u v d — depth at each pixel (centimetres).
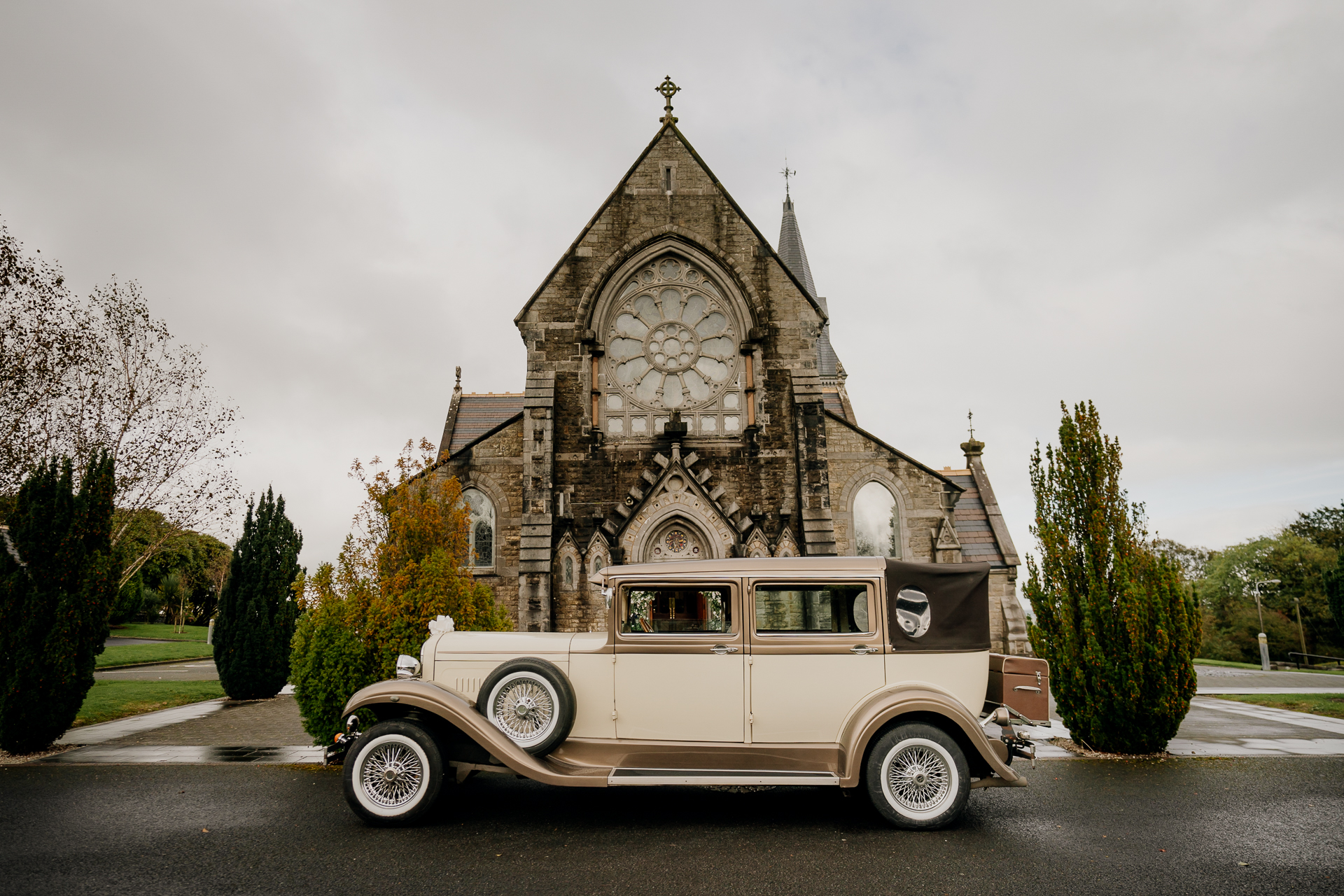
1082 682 1159
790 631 793
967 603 800
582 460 2031
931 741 746
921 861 653
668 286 2164
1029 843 704
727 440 2077
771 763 776
